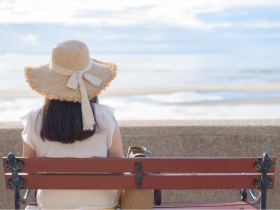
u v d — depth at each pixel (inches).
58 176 83.9
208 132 128.6
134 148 97.0
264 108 661.3
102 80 88.3
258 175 84.5
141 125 128.8
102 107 87.5
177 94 813.2
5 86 905.5
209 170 84.0
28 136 86.2
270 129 128.2
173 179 84.7
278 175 131.6
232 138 130.2
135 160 83.1
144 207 88.7
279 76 1050.1
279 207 133.1
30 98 756.6
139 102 733.3
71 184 84.2
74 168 82.9
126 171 83.6
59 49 84.3
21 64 1403.8
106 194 87.3
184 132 128.3
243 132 128.7
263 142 130.3
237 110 650.8
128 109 673.6
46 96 83.0
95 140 85.0
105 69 91.1
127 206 89.1
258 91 828.0
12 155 81.5
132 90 864.3
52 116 82.4
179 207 96.2
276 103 700.7
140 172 83.7
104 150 86.1
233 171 84.2
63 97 82.5
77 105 83.5
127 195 89.0
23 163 82.4
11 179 84.3
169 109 671.1
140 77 1079.6
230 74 1104.2
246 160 83.6
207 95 794.8
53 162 82.4
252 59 1465.3
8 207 131.3
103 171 83.4
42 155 85.9
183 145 130.1
